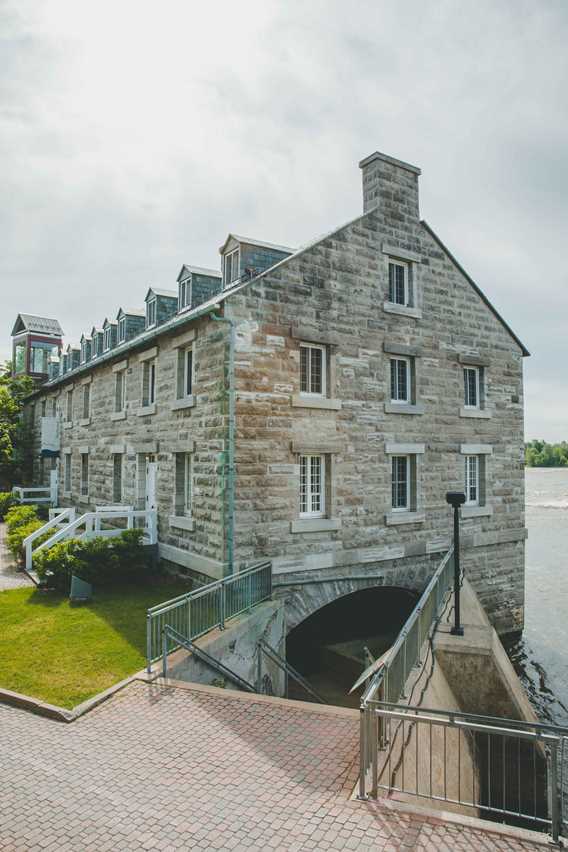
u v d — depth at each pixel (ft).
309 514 50.37
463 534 61.52
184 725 27.02
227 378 45.70
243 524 45.75
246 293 46.70
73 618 42.50
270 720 27.61
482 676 40.04
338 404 51.37
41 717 27.99
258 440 46.68
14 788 21.84
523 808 39.86
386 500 54.54
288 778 22.57
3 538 78.59
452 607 49.65
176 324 49.26
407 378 58.13
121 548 52.85
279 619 45.85
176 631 33.63
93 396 76.95
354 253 53.62
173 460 54.13
